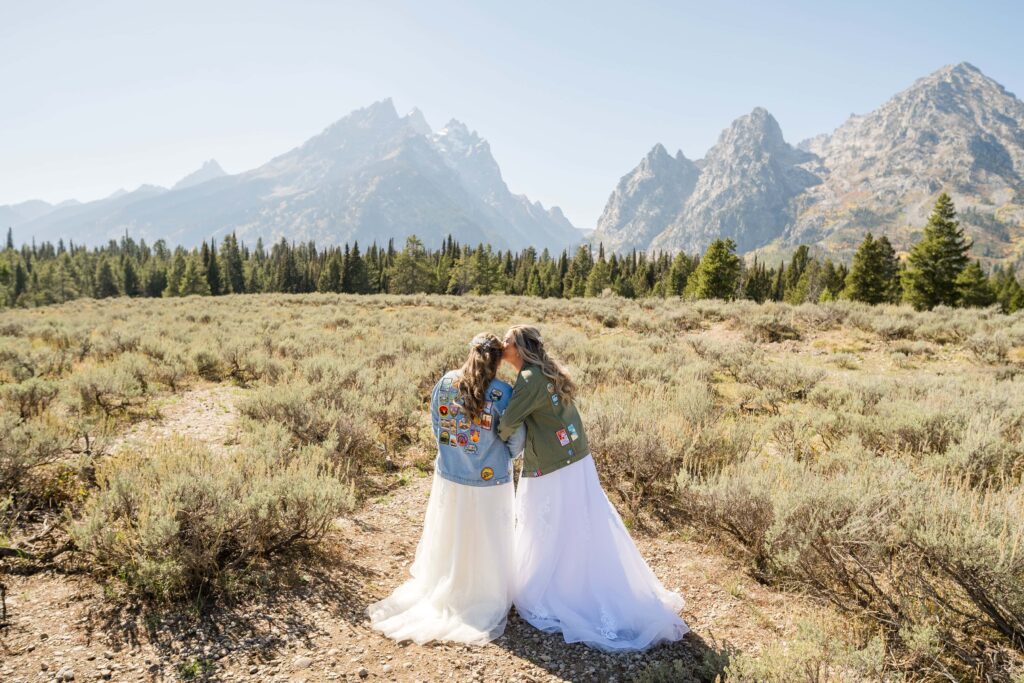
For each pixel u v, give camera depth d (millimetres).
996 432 5688
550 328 17812
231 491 4207
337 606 3777
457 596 3662
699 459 5836
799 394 9984
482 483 3650
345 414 6820
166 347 12609
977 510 3709
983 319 16609
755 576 4191
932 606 3359
